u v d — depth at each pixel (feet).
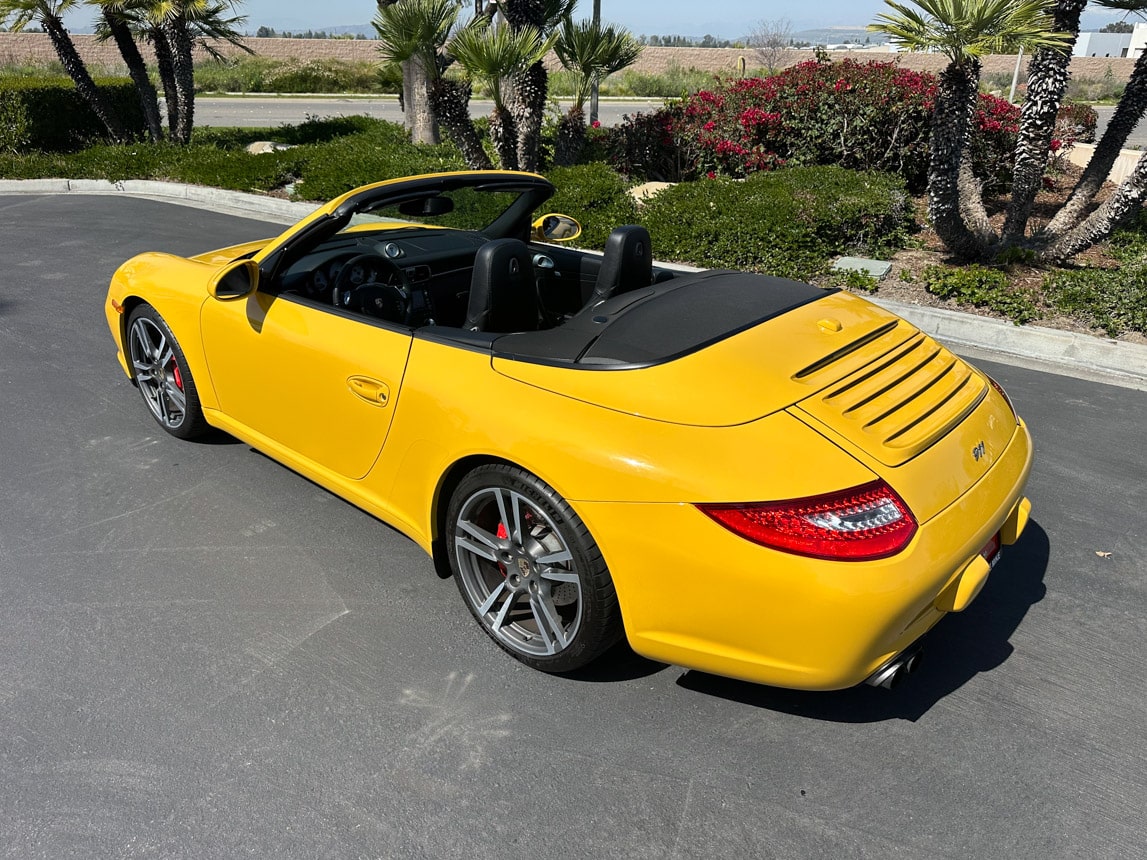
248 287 10.80
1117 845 6.97
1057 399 16.10
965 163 26.40
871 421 7.72
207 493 12.42
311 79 118.21
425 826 7.13
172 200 36.91
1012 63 121.08
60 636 9.41
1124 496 12.50
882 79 35.45
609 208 28.58
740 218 25.71
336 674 8.89
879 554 6.86
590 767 7.74
